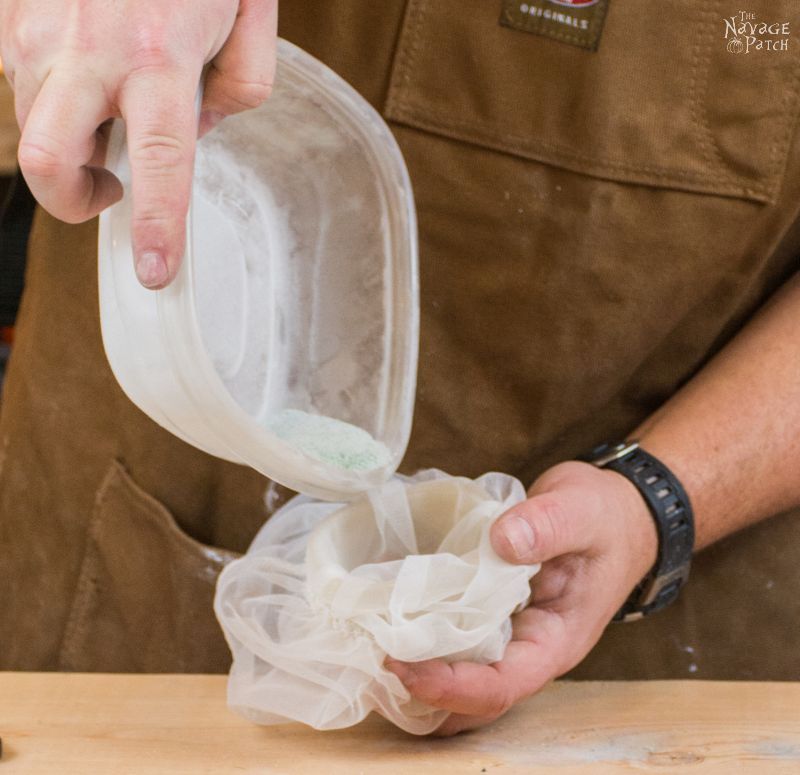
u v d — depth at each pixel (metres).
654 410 0.89
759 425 0.79
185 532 0.91
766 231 0.82
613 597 0.71
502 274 0.83
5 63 0.50
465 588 0.60
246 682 0.63
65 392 0.92
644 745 0.63
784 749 0.62
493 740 0.64
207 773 0.59
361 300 0.70
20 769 0.58
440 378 0.86
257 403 0.66
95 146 0.49
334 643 0.60
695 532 0.78
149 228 0.46
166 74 0.46
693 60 0.78
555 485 0.73
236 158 0.65
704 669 0.92
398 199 0.68
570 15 0.78
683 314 0.84
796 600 0.91
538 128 0.80
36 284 0.93
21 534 0.96
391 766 0.60
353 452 0.64
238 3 0.52
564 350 0.84
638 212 0.81
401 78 0.80
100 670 0.95
